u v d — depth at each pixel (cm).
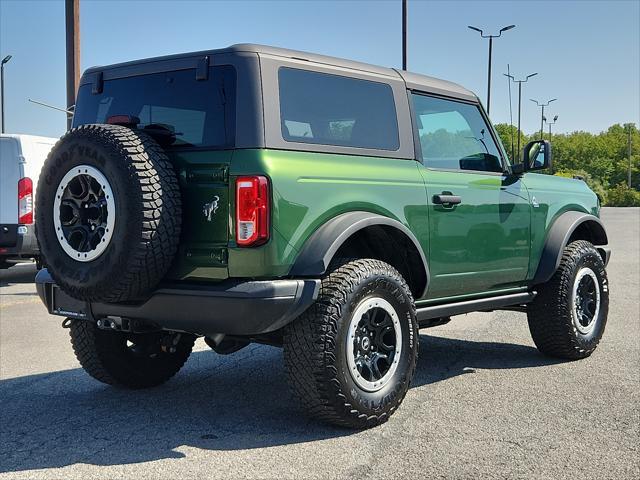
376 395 435
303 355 413
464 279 535
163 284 420
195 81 436
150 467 378
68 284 412
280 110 423
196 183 413
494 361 621
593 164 12675
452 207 518
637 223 3108
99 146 398
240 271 402
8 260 1230
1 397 520
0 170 1186
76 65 1409
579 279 617
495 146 589
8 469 378
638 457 387
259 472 369
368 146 475
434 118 535
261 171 402
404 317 454
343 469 372
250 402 502
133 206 390
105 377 520
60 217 413
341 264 437
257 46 428
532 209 595
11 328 810
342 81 469
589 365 602
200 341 727
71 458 393
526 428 435
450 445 406
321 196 427
